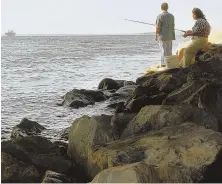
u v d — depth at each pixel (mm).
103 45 66562
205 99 6637
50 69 21453
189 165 4133
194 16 10219
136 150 4637
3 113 9695
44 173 5152
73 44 73625
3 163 4965
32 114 9719
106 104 10852
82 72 19547
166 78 9008
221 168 4188
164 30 12328
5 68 22109
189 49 10078
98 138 5582
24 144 5844
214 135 4574
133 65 22703
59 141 6867
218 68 8672
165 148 4457
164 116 5668
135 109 7734
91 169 5082
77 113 9844
